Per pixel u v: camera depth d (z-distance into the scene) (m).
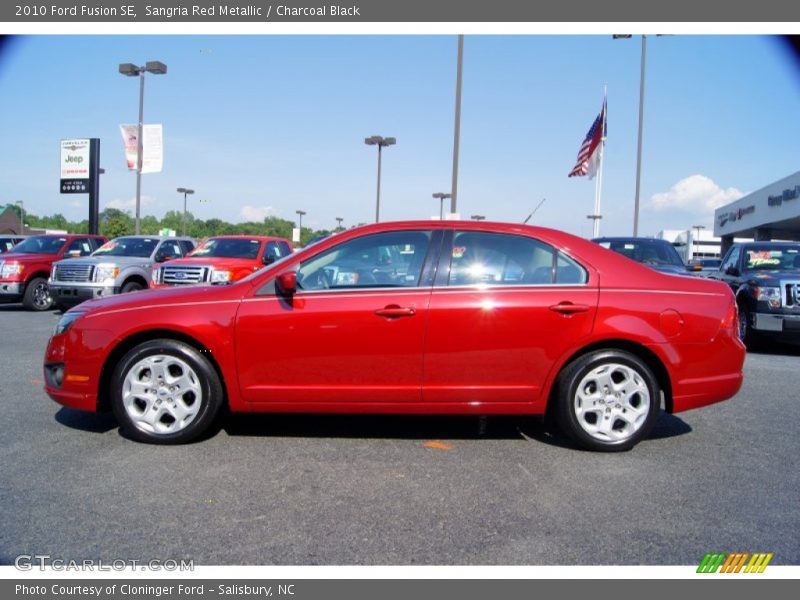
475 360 4.42
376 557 3.04
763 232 41.34
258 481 3.93
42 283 14.59
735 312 4.64
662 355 4.44
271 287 4.50
